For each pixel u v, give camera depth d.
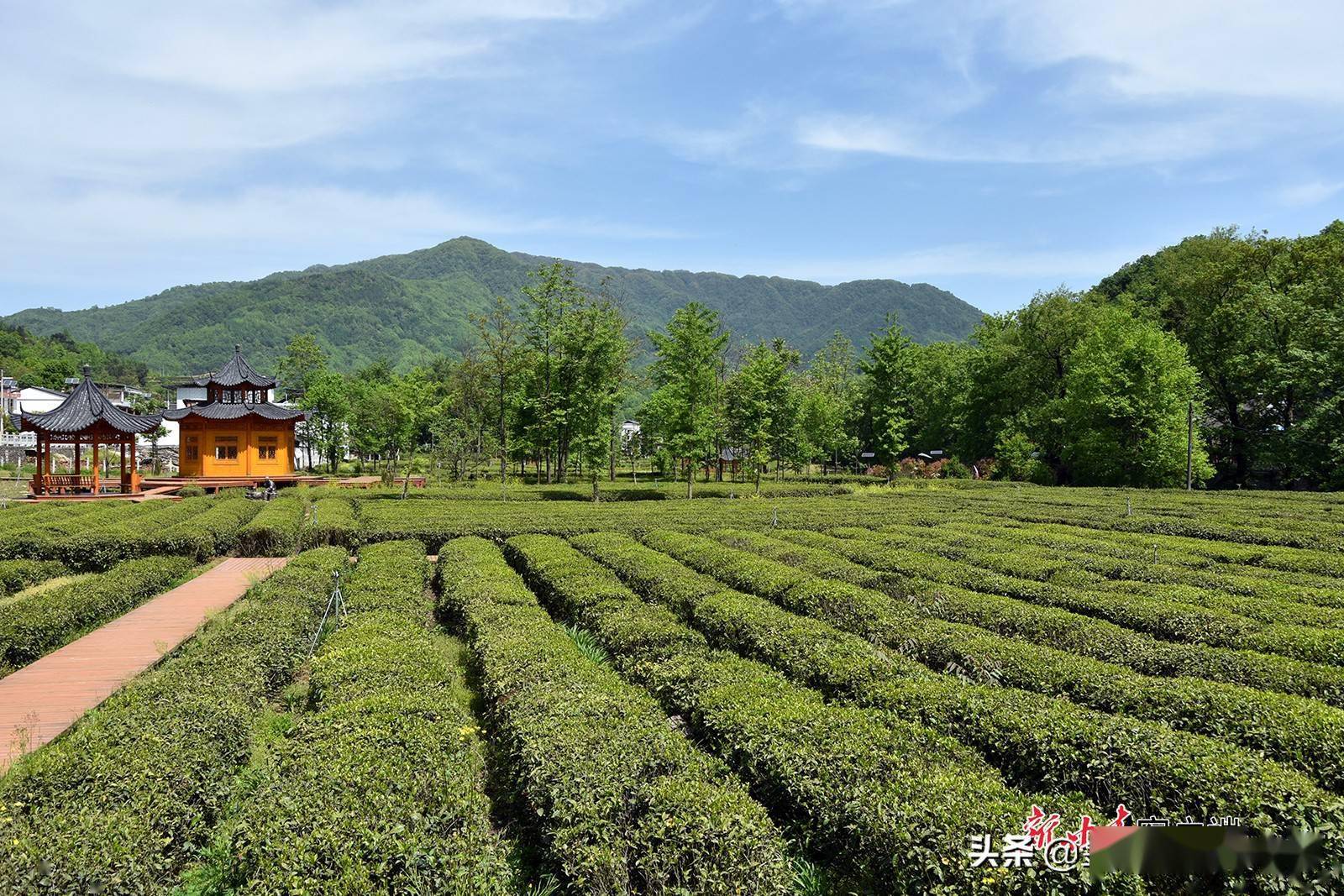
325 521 28.27
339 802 7.25
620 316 67.75
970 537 24.81
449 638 16.00
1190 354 53.09
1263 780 7.46
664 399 58.47
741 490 48.47
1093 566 19.73
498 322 57.75
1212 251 55.69
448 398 56.38
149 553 23.67
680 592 16.62
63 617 15.36
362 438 66.31
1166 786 7.82
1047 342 58.38
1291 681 11.06
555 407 44.84
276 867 6.34
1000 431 62.16
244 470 48.22
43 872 6.06
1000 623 14.76
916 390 79.31
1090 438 49.25
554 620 17.77
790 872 6.91
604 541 24.17
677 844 6.93
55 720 10.96
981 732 9.45
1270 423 49.66
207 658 11.63
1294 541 24.06
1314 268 46.81
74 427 39.59
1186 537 25.52
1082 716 9.28
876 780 7.81
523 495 42.81
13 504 35.81
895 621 14.35
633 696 10.29
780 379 58.94
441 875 6.46
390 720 9.20
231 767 9.05
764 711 9.57
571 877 7.10
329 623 15.74
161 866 6.83
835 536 26.38
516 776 9.02
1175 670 12.10
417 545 24.03
